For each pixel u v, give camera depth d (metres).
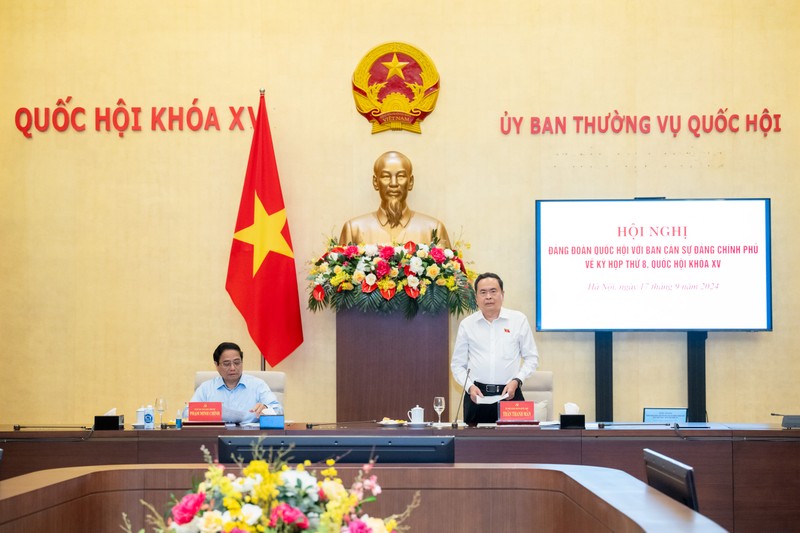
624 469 5.14
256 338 7.55
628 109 7.93
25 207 8.04
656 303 7.60
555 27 7.96
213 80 8.04
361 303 7.16
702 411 7.68
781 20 7.90
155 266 8.00
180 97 8.05
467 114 7.96
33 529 2.59
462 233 7.91
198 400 5.96
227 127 8.02
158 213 8.02
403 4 7.99
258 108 7.98
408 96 7.96
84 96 8.07
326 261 7.33
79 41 8.07
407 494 2.95
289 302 7.65
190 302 7.98
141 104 8.05
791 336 7.83
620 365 7.90
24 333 7.99
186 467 2.99
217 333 7.96
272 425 5.36
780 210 7.86
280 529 2.09
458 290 7.19
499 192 7.93
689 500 2.44
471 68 7.96
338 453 3.01
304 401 7.88
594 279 7.63
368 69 7.93
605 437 5.16
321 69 8.01
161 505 2.95
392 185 7.59
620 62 7.93
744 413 7.84
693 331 7.63
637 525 2.15
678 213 7.61
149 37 8.06
